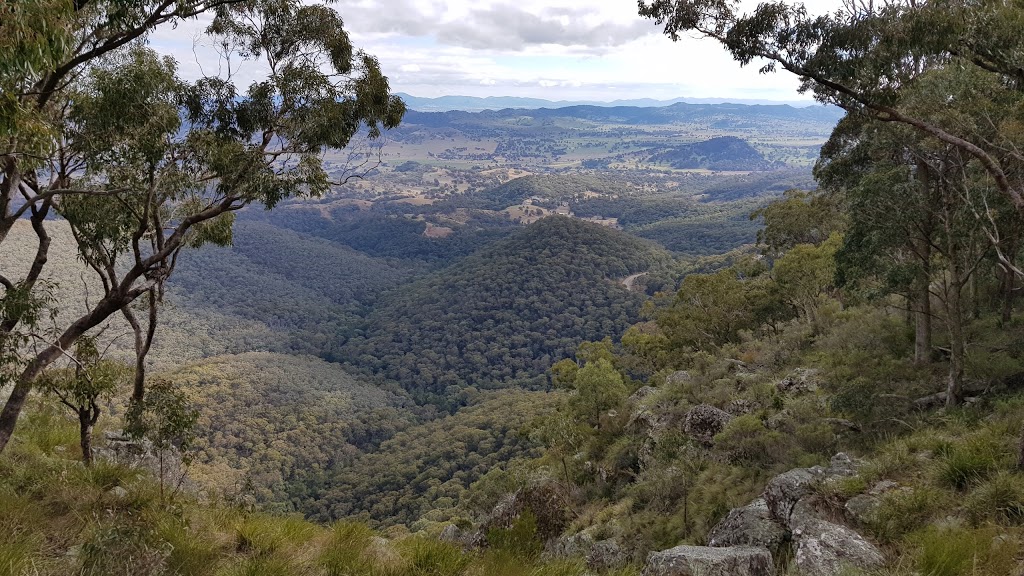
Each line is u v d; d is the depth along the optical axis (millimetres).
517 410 85750
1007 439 7250
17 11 4391
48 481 6121
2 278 6926
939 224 12914
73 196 7410
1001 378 11945
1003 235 11742
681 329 34625
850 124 21469
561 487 20500
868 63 9109
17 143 6094
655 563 6270
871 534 6266
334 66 8703
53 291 7238
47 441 8977
